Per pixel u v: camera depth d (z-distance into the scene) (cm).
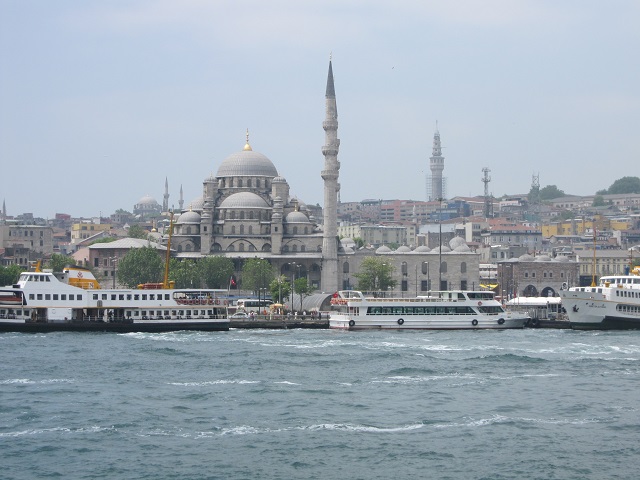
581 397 12638
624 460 9738
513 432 10731
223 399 12450
